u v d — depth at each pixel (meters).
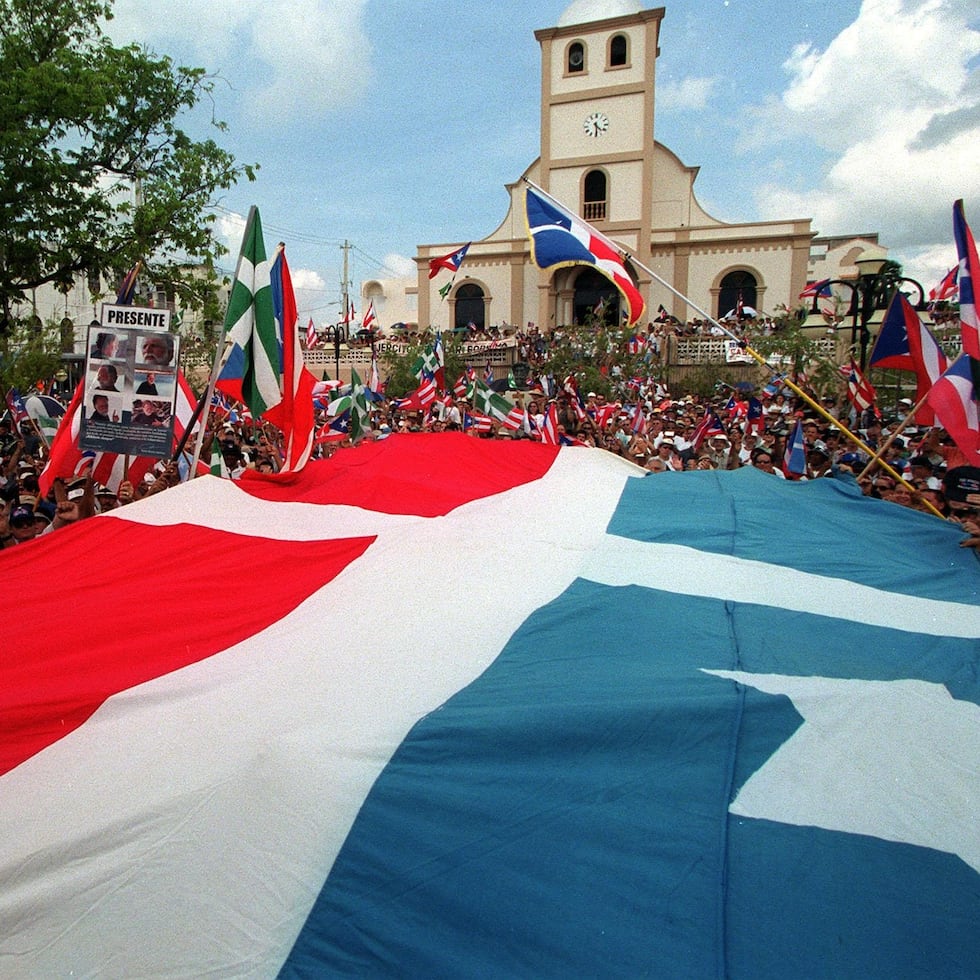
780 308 29.50
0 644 2.82
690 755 2.11
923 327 6.14
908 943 1.63
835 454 9.68
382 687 2.42
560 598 3.21
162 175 15.72
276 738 2.10
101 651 2.78
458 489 5.02
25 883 1.81
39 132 13.81
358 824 1.90
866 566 3.67
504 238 35.88
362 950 1.72
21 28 14.68
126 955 1.74
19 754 2.21
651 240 34.06
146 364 4.90
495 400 11.72
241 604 3.21
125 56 14.56
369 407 14.41
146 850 1.86
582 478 5.34
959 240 4.52
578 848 1.85
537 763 2.08
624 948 1.64
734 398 15.59
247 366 5.25
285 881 1.83
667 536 4.07
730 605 3.15
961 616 3.11
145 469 6.23
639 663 2.61
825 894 1.73
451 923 1.74
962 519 5.39
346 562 3.65
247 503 4.48
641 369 22.97
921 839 1.86
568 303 34.62
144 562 3.66
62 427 5.44
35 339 15.79
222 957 1.73
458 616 3.00
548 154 34.31
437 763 2.05
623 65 33.25
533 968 1.65
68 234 14.49
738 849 1.84
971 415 4.52
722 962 1.60
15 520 5.49
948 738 2.17
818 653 2.70
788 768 2.07
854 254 39.22
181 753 2.10
